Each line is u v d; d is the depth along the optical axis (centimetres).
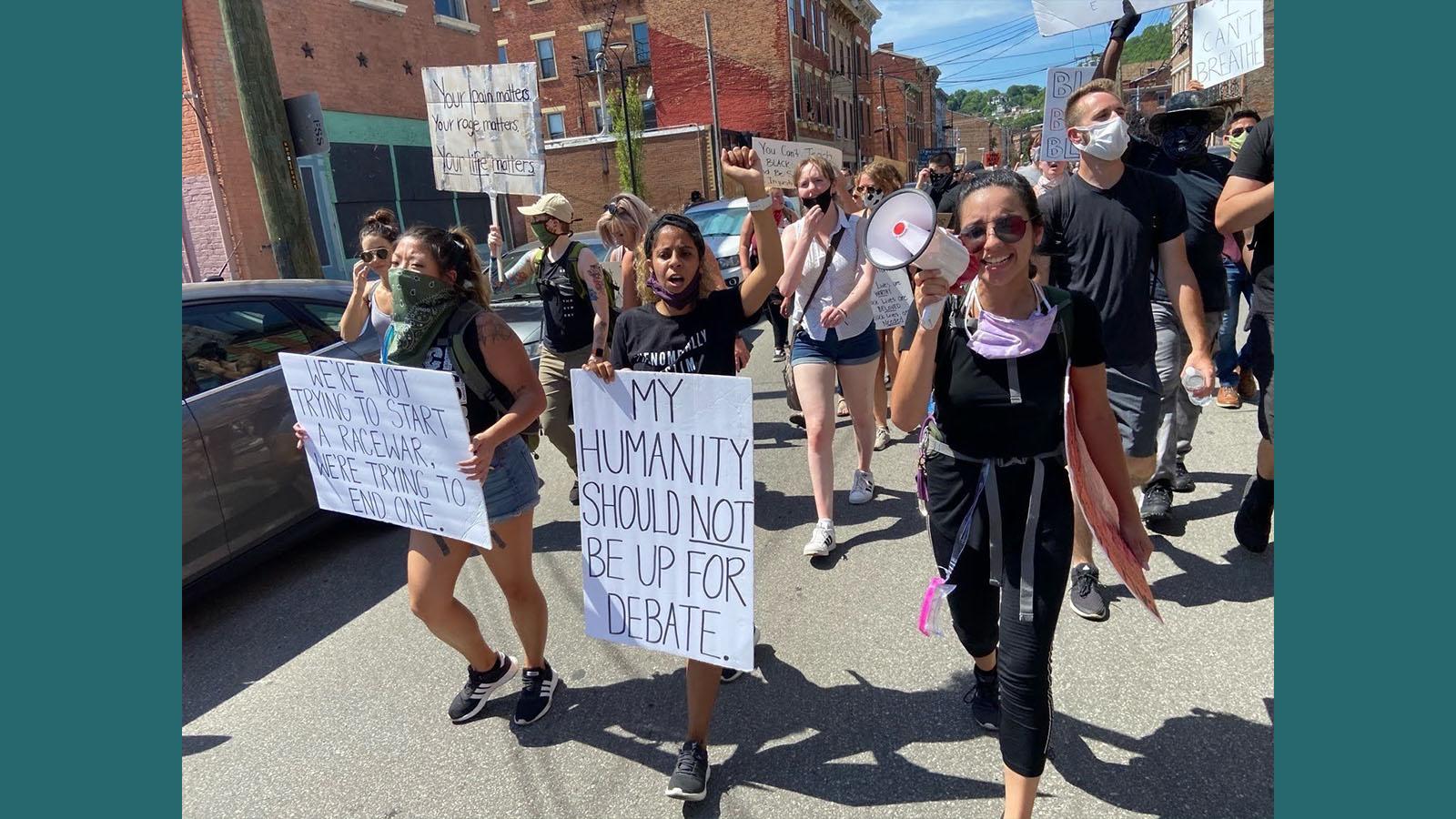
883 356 546
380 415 272
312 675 337
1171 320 377
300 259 627
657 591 252
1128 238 304
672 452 243
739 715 282
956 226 207
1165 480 386
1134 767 241
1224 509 415
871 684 293
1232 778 234
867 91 4575
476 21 1705
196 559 370
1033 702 200
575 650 339
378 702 313
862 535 424
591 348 461
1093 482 218
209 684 337
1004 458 214
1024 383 208
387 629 372
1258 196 297
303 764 279
